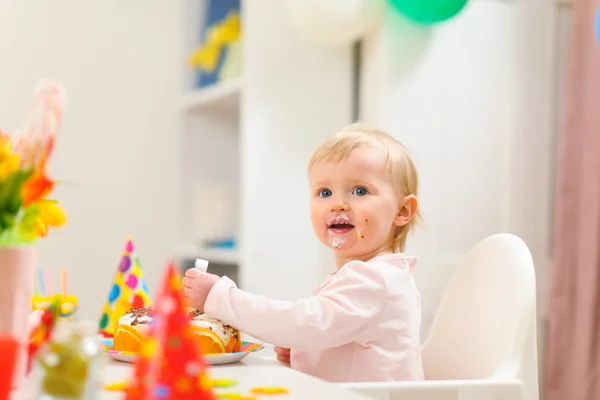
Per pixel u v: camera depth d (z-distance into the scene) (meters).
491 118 2.39
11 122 2.67
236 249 2.54
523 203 2.43
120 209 2.82
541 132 2.46
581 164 2.38
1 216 0.71
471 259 1.22
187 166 2.92
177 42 2.96
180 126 2.92
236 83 2.41
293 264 2.35
